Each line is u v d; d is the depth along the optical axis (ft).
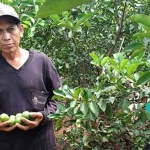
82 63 10.59
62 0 1.62
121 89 6.02
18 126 5.70
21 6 9.27
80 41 10.34
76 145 8.58
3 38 5.66
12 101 5.82
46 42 10.61
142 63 5.70
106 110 6.06
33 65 6.06
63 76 11.05
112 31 10.37
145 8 9.87
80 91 5.93
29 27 9.41
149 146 4.05
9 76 5.84
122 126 7.75
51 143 6.40
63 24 8.29
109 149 8.52
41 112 5.98
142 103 6.40
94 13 9.23
